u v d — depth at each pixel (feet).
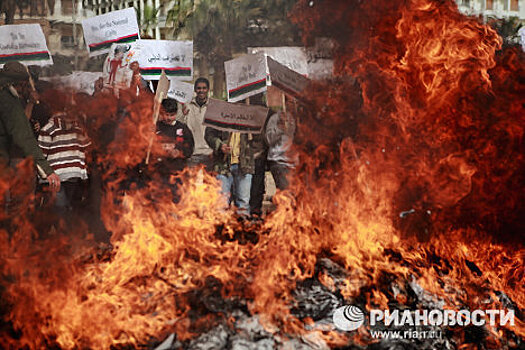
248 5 36.14
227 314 12.01
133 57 25.16
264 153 23.17
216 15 36.37
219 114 22.62
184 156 21.81
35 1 42.04
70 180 20.71
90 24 25.76
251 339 11.54
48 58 25.31
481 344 12.55
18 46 25.09
